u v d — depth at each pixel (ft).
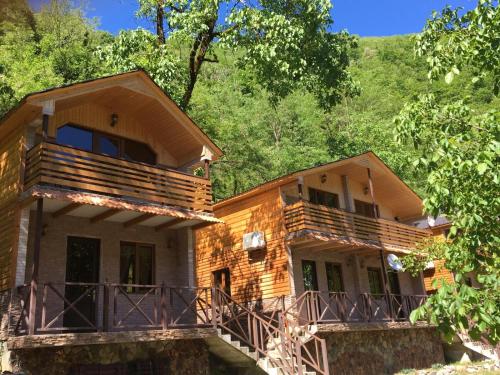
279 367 42.32
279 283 55.31
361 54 278.05
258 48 63.26
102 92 42.65
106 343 34.73
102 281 41.98
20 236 34.94
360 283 66.03
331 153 128.77
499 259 21.16
